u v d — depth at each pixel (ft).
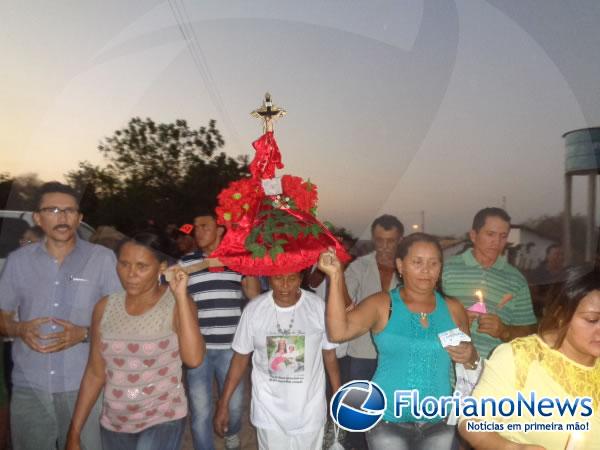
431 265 4.99
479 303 4.75
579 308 4.17
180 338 5.52
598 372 4.43
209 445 8.00
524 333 4.77
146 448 5.59
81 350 5.45
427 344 5.41
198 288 8.17
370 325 5.53
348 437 6.17
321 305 6.40
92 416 5.81
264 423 6.29
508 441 4.60
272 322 6.35
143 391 5.55
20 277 4.98
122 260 4.96
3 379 5.45
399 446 5.62
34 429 5.33
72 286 5.01
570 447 4.42
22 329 5.06
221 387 8.29
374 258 5.52
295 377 6.23
